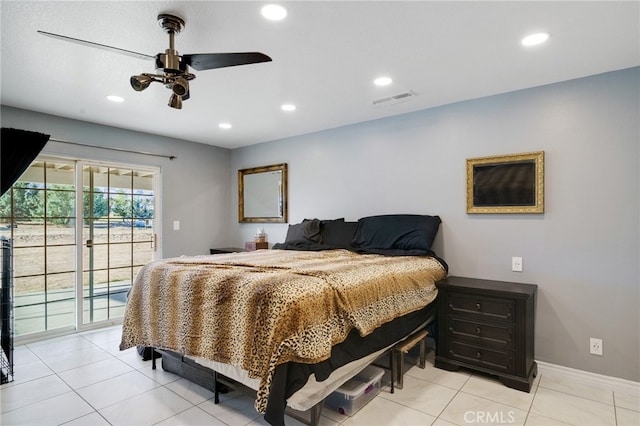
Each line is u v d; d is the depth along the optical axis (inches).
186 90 77.6
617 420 85.1
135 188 174.4
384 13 74.0
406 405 91.4
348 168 161.8
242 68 101.0
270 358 66.9
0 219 136.5
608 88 102.6
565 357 108.5
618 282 100.9
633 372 98.5
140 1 69.4
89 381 105.7
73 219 154.7
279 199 188.5
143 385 103.0
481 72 104.0
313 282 78.4
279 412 65.0
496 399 94.7
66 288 152.9
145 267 107.7
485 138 124.0
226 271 90.3
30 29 79.7
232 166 213.8
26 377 108.4
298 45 88.0
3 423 83.7
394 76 107.0
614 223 101.6
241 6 71.4
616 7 71.5
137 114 144.6
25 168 134.0
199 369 99.6
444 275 125.0
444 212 133.4
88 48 89.0
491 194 122.0
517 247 117.5
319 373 70.6
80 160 154.9
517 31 81.0
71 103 130.3
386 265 104.0
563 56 93.4
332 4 70.8
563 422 84.2
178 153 189.0
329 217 169.0
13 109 134.3
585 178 105.8
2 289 111.2
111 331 154.9
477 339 106.9
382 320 88.9
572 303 107.7
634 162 98.8
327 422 83.7
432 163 136.3
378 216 145.9
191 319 88.1
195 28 79.6
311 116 148.4
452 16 75.2
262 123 159.0
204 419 85.7
